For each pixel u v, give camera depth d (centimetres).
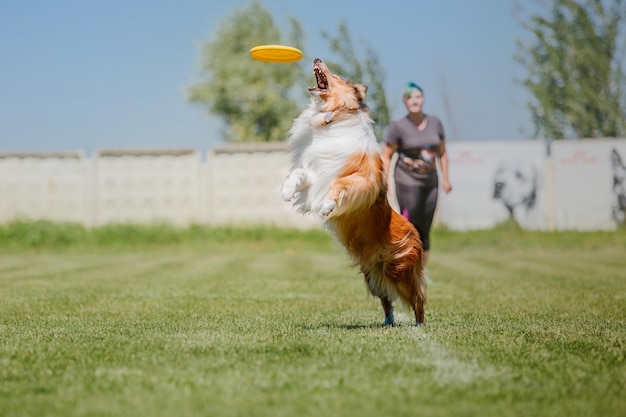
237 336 614
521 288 1145
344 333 634
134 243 2286
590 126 3219
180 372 473
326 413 381
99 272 1461
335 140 686
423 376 460
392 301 731
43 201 2427
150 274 1412
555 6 3212
